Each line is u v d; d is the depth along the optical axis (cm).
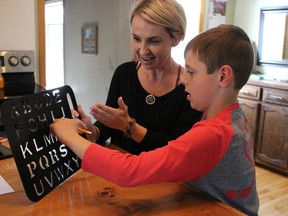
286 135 297
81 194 71
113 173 66
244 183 75
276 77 331
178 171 65
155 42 98
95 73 352
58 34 425
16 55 199
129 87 118
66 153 79
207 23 349
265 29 350
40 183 69
